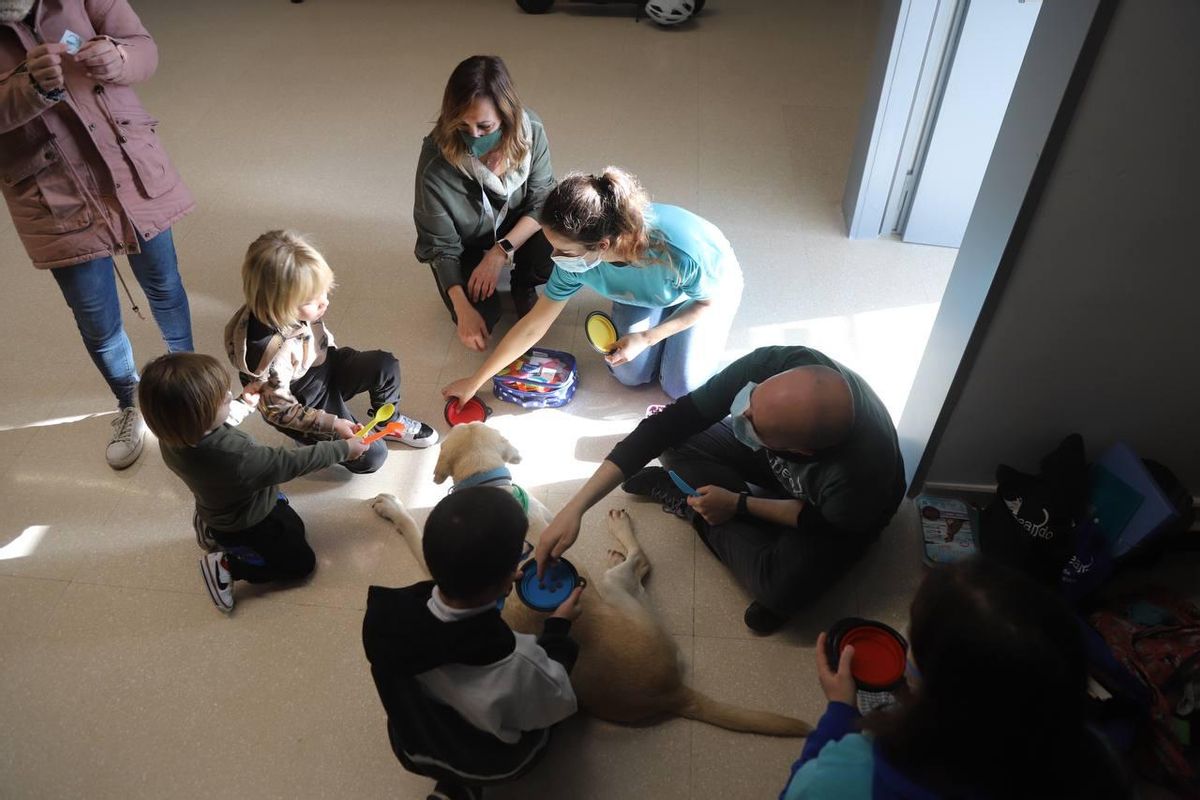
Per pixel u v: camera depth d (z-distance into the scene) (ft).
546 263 7.93
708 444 6.46
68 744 5.44
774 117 11.64
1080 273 5.15
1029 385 5.82
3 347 8.17
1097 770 2.86
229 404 5.27
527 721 4.42
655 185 10.30
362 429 6.73
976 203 5.47
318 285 5.65
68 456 7.19
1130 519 5.66
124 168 6.12
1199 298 5.16
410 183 10.43
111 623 6.06
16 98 5.20
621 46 13.52
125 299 8.68
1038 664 2.76
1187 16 4.09
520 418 7.47
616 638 5.23
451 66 13.05
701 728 5.41
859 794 3.28
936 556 6.24
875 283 8.89
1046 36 4.64
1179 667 5.20
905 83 8.27
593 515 6.69
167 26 14.34
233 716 5.56
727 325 7.19
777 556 5.74
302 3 15.12
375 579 6.31
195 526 6.05
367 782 5.25
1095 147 4.60
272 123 11.62
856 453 5.16
